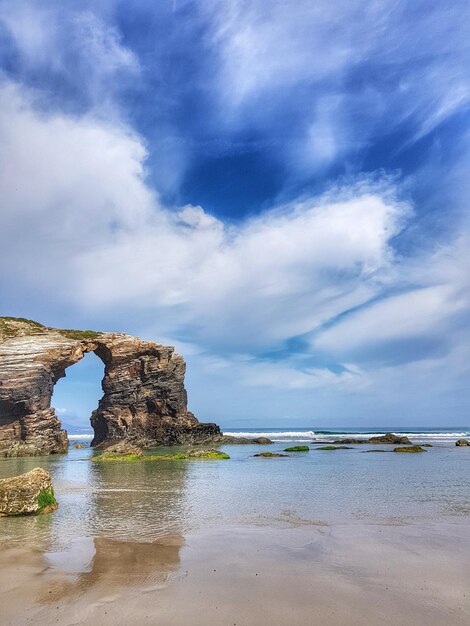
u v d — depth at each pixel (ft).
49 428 233.55
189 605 31.37
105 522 58.85
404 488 87.76
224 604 31.55
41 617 29.55
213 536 50.78
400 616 29.60
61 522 59.00
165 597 32.81
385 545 46.55
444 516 60.95
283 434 506.89
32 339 245.04
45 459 184.55
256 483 97.25
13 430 224.74
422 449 205.16
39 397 231.91
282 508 67.51
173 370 288.30
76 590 34.24
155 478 109.19
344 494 80.59
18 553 44.47
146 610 30.58
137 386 277.64
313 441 307.58
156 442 265.75
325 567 39.65
